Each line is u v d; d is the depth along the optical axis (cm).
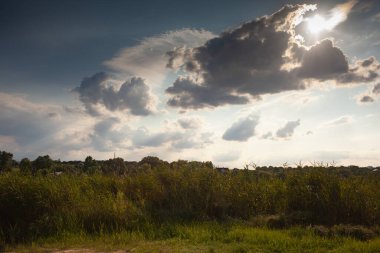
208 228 1086
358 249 859
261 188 1357
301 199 1266
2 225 1112
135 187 1382
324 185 1256
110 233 1072
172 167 1534
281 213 1220
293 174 1370
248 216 1280
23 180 1205
